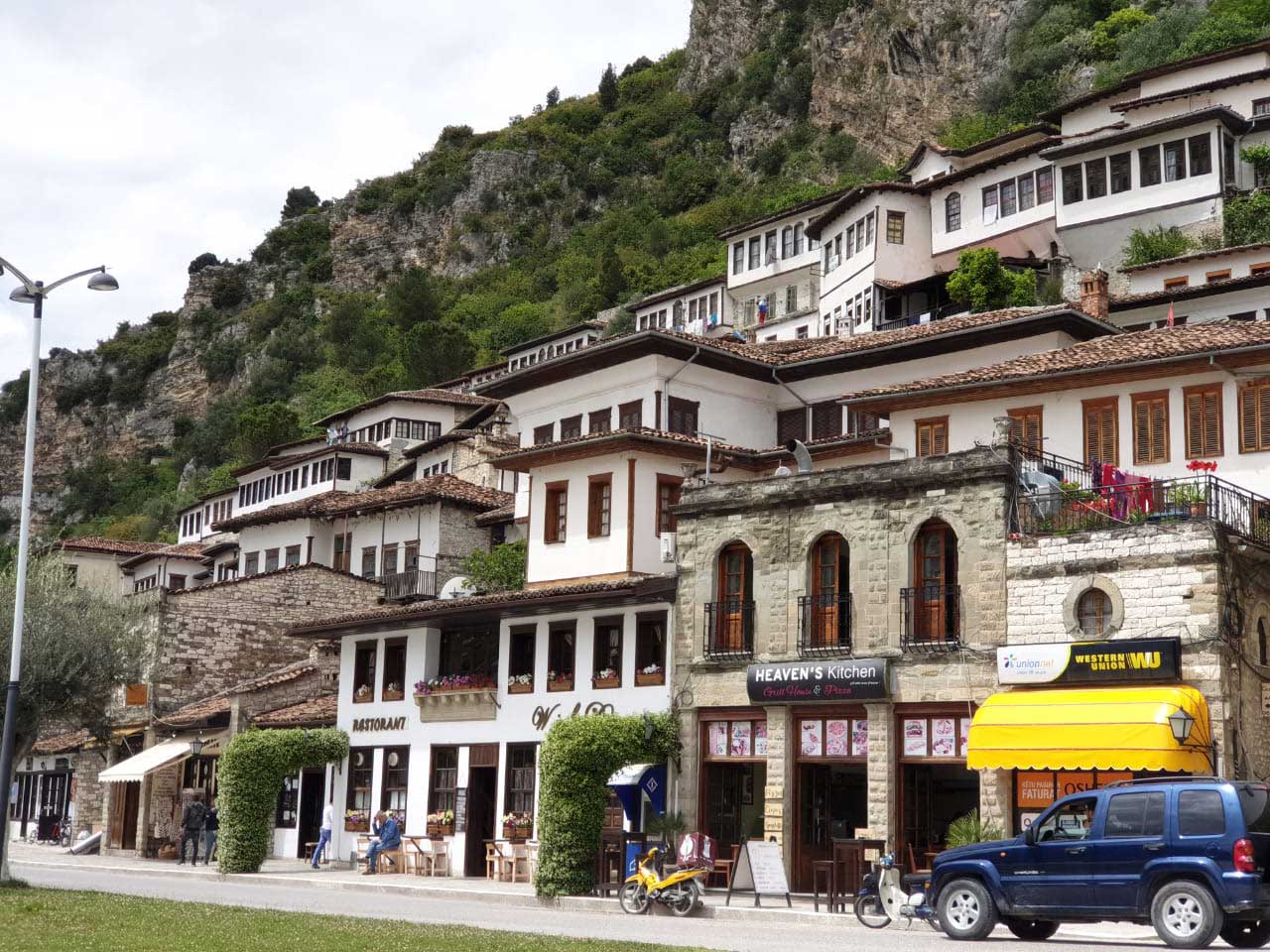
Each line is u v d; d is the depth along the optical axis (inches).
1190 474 1333.7
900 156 5674.2
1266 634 1190.9
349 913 1056.8
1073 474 1376.7
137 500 6771.7
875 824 1253.1
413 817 1673.2
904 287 2795.3
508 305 6791.3
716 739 1401.3
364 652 1797.5
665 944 804.0
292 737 1686.8
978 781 1245.1
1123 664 1127.6
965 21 5570.9
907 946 820.6
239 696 1919.3
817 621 1341.0
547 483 1772.9
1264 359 1298.0
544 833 1289.4
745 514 1406.3
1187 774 1059.9
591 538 1694.1
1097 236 2632.9
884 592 1294.3
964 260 2583.7
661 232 6338.6
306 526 2576.3
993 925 877.2
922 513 1282.0
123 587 3324.3
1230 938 845.8
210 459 6520.7
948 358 1704.0
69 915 901.2
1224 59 2878.9
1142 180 2576.3
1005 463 1236.5
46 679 1392.7
